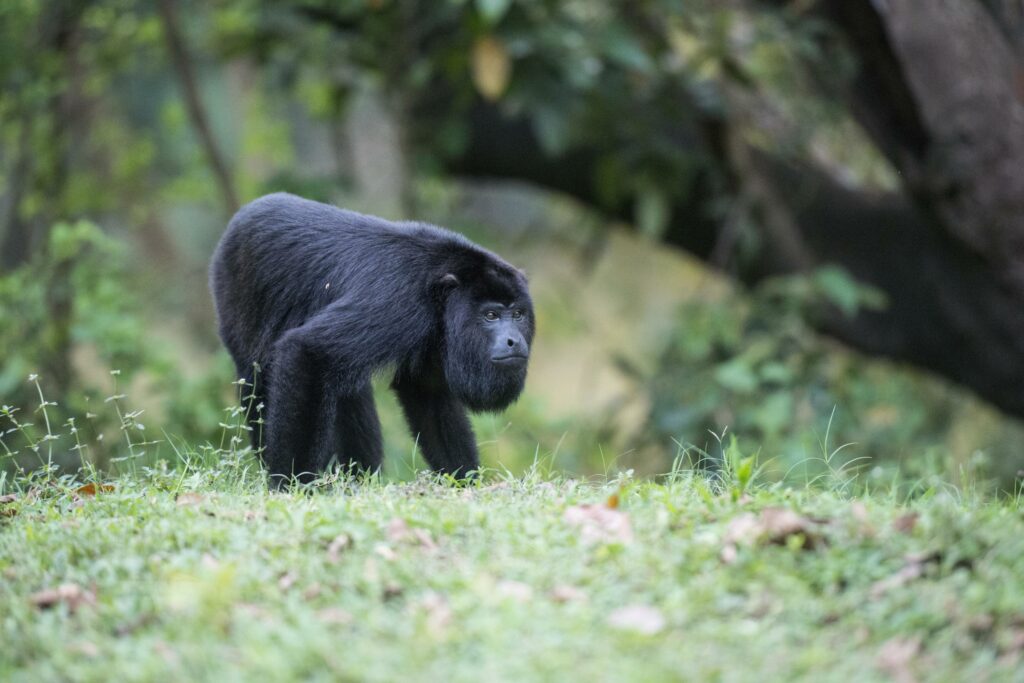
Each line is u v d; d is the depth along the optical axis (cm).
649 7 1525
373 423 920
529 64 1425
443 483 774
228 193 1648
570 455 1562
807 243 1686
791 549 557
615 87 1530
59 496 741
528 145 1817
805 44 1409
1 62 1554
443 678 455
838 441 1516
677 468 782
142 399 1470
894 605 515
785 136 1680
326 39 1678
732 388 1527
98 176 1850
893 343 1666
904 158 1422
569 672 456
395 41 1581
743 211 1583
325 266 855
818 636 498
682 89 1552
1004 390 1620
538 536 593
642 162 1644
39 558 599
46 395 1429
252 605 529
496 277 866
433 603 516
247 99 2464
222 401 1441
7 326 1454
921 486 847
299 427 786
